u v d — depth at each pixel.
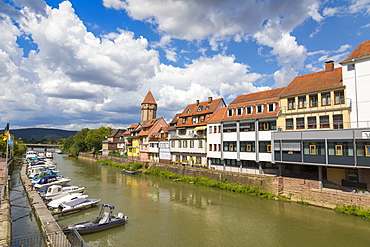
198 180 34.25
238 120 31.92
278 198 24.92
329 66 26.70
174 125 49.44
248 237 16.12
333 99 23.69
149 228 17.59
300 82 27.91
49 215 17.62
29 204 23.03
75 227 15.80
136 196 27.00
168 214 20.75
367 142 19.98
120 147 78.50
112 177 40.84
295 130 25.33
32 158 63.50
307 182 23.92
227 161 34.44
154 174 43.25
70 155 97.00
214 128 36.16
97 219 17.83
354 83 22.39
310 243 15.23
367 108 21.48
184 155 43.31
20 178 37.62
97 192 28.95
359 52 22.66
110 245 14.81
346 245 14.91
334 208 20.91
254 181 27.80
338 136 21.70
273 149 27.06
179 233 16.75
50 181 30.39
